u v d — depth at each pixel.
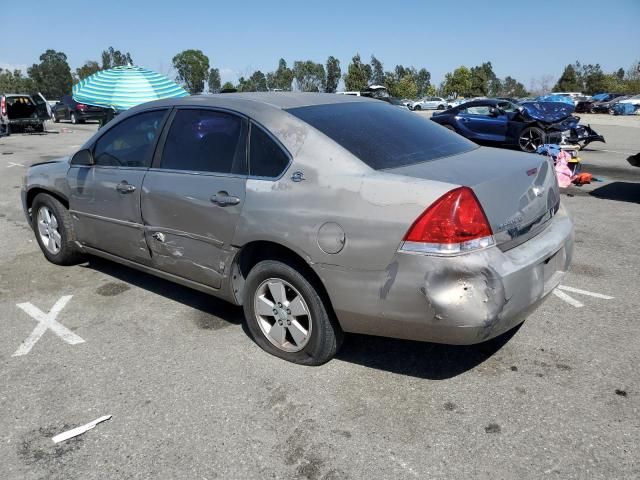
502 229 2.80
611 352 3.42
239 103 3.55
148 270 4.20
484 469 2.44
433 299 2.66
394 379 3.18
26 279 4.91
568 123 13.66
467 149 3.61
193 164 3.69
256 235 3.22
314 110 3.46
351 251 2.85
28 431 2.78
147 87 8.59
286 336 3.41
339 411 2.89
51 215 5.09
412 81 80.81
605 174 10.59
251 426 2.78
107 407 2.97
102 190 4.32
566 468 2.43
